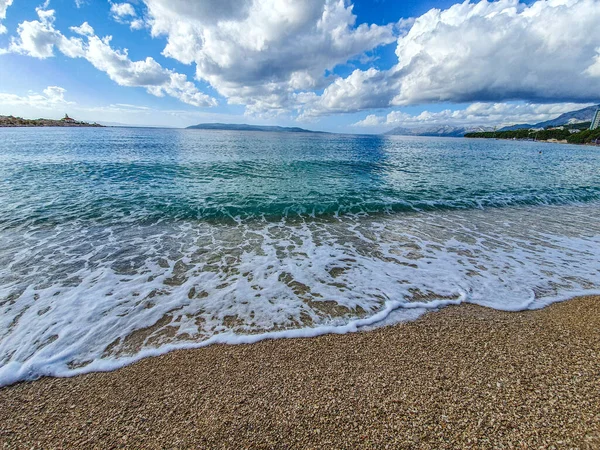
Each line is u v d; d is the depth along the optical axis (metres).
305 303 4.64
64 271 5.50
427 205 11.10
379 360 3.36
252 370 3.22
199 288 5.05
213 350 3.57
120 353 3.51
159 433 2.47
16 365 3.28
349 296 4.85
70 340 3.71
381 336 3.83
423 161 28.22
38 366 3.28
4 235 7.11
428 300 4.75
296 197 11.62
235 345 3.65
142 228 7.97
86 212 9.02
